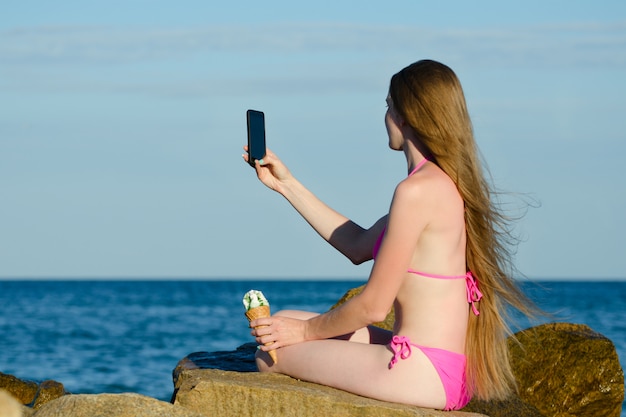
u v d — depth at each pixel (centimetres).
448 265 389
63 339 2817
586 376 626
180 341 2786
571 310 4566
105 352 2400
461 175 388
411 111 388
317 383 417
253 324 425
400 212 378
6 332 3077
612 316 4053
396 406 381
